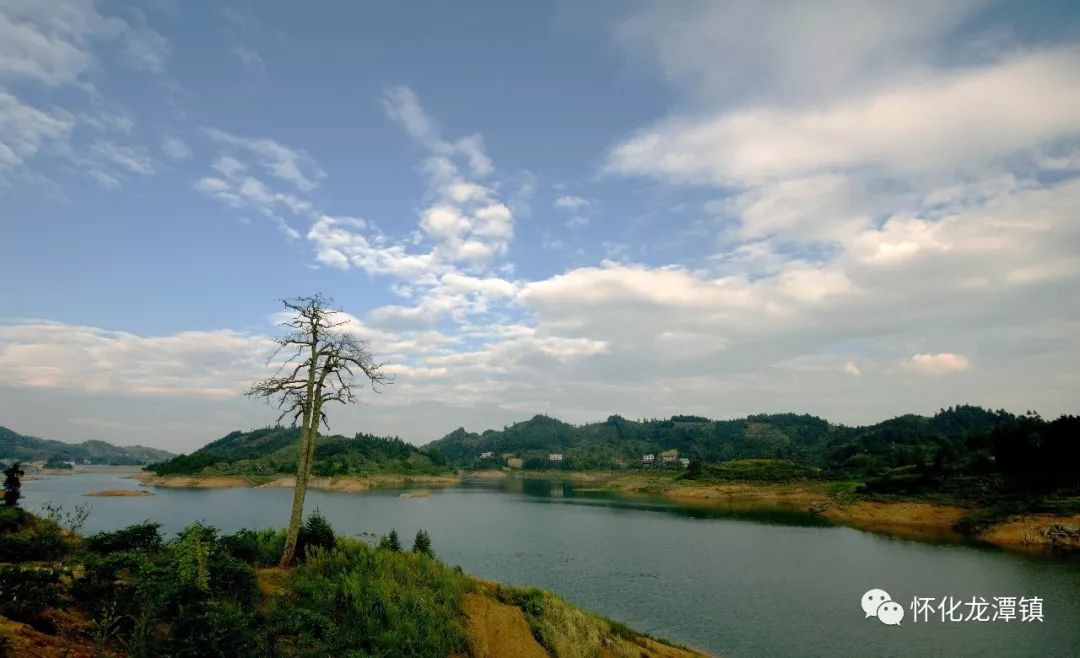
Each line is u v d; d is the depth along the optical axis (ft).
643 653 89.15
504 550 217.36
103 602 41.39
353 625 55.62
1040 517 247.09
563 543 237.25
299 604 57.77
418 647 57.67
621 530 283.38
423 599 67.77
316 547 77.41
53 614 38.99
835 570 182.09
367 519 317.42
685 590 154.51
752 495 487.61
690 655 97.35
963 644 110.52
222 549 64.75
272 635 46.96
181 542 53.88
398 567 77.61
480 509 397.39
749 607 137.49
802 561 197.98
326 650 47.85
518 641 73.56
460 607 73.97
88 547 60.54
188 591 45.01
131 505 354.13
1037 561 197.26
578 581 164.96
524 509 400.47
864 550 222.07
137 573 47.37
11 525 59.67
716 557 205.57
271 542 81.00
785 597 147.23
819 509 366.02
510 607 83.82
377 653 50.88
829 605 139.54
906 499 329.31
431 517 334.85
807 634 117.08
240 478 615.16
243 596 53.72
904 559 202.18
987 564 192.03
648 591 153.17
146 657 36.55
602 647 84.53
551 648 75.51
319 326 86.43
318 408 84.69
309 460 81.46
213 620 41.11
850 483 478.18
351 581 63.52
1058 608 136.36
